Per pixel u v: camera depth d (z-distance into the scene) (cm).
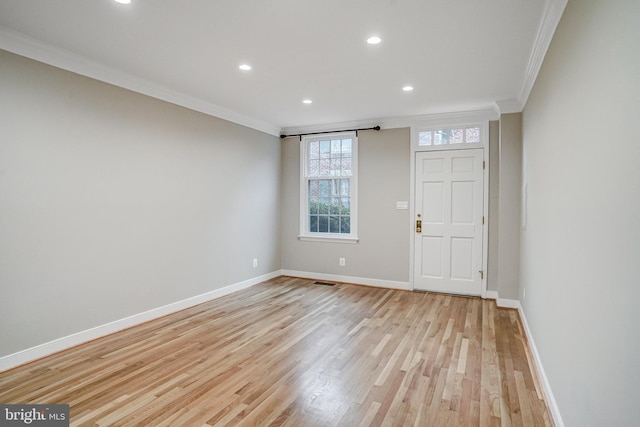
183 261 409
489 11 218
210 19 231
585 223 153
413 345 309
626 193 110
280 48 276
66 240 296
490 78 338
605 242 128
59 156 290
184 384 241
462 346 307
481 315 392
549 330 225
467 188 472
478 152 465
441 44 266
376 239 525
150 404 216
